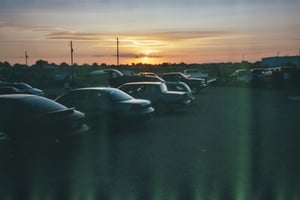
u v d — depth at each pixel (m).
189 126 14.28
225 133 12.49
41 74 67.69
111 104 12.80
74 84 39.94
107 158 9.04
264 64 78.94
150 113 13.66
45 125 8.76
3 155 8.31
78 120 9.61
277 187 6.67
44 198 6.31
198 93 33.78
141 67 88.06
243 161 8.55
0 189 6.81
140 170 7.91
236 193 6.39
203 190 6.55
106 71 49.62
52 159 9.07
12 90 26.62
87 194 6.46
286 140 11.08
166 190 6.58
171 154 9.38
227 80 47.03
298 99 25.72
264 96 29.56
